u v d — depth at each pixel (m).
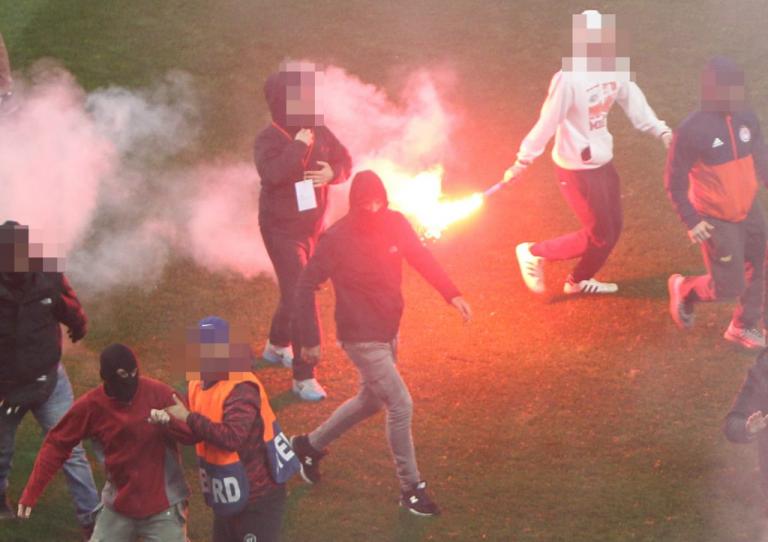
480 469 28.20
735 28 45.88
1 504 27.30
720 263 31.20
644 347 32.47
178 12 48.66
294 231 30.73
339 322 26.22
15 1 49.62
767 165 30.86
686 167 30.77
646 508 26.56
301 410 30.80
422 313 34.72
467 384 31.44
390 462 28.78
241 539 22.75
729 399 30.14
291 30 47.38
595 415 29.89
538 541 25.72
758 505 26.50
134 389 22.47
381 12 48.22
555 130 33.31
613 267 36.16
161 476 22.89
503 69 44.88
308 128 30.12
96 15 48.53
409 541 26.02
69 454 23.27
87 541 26.53
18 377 25.66
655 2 47.69
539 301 34.94
